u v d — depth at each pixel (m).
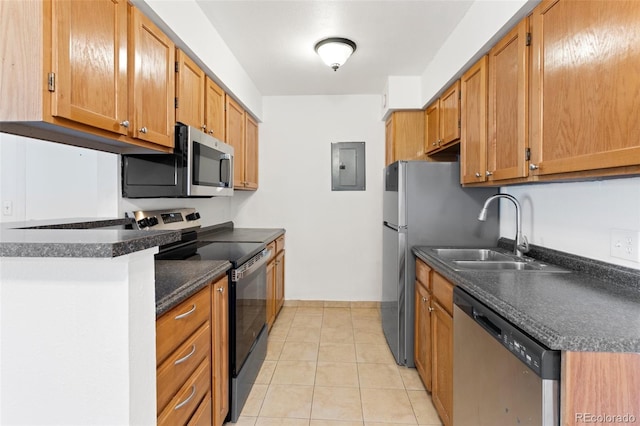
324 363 2.44
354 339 2.86
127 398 0.70
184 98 1.88
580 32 1.13
